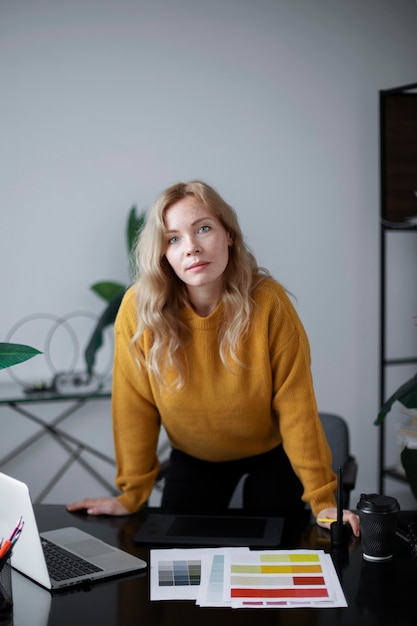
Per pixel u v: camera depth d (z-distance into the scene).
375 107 3.90
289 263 3.84
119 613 1.44
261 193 3.76
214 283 1.93
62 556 1.69
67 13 3.42
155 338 1.93
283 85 3.74
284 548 1.73
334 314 3.94
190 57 3.60
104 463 3.68
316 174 3.84
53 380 3.24
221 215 1.87
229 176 3.71
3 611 1.45
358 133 3.88
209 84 3.64
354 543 1.76
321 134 3.82
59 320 3.53
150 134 3.57
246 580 1.57
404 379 4.14
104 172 3.53
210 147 3.66
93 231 3.54
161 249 1.87
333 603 1.47
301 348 1.97
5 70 3.37
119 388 2.06
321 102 3.81
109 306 3.21
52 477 3.61
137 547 1.76
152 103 3.56
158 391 2.00
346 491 2.54
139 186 3.58
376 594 1.51
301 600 1.48
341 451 2.61
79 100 3.47
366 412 4.04
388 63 3.90
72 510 2.04
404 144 3.67
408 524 1.82
